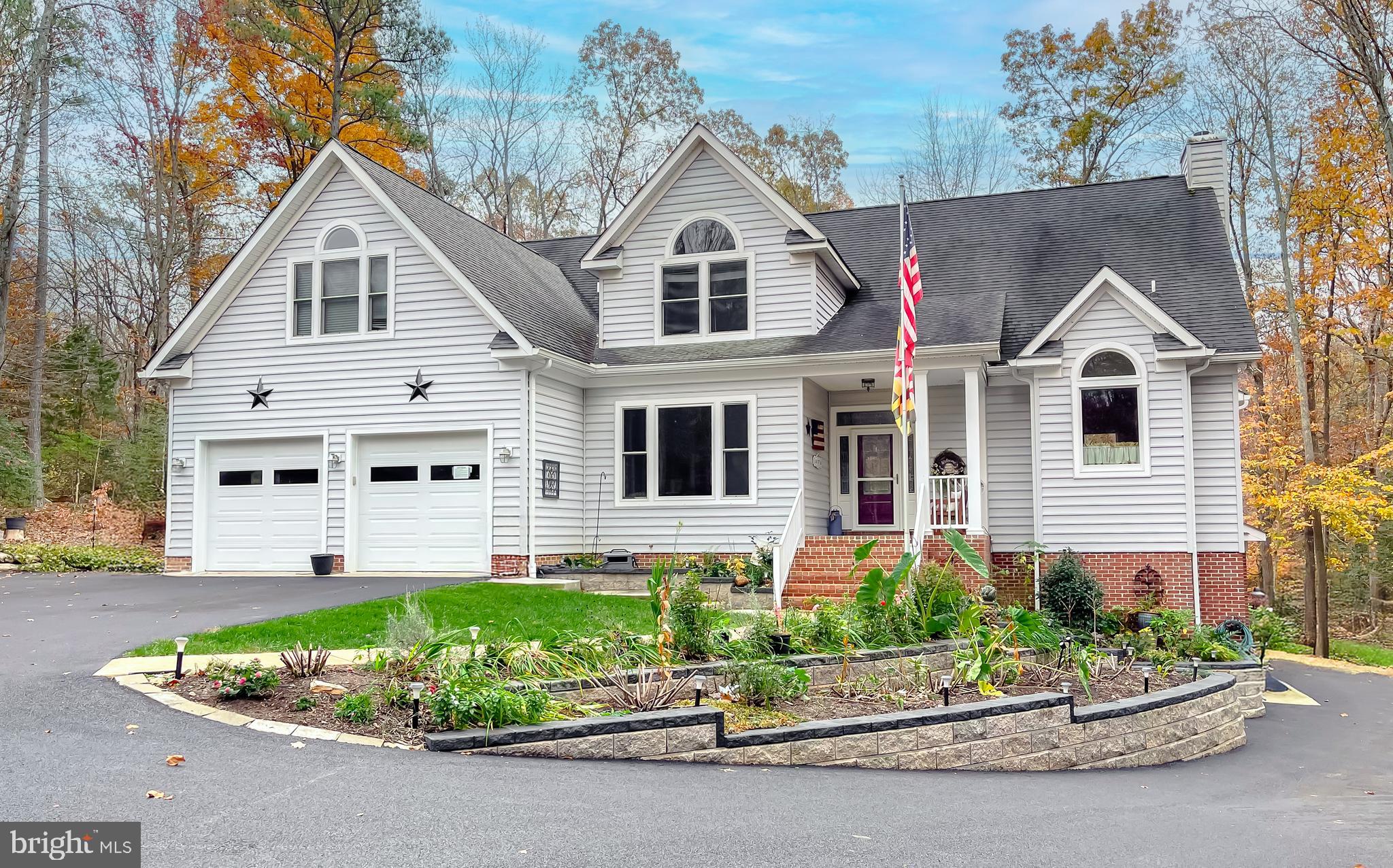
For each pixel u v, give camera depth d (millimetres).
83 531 26484
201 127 34438
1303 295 28859
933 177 44406
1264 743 11859
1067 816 7160
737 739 8281
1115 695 10828
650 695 9023
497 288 18891
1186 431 17109
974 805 7289
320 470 19000
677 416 19484
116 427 34844
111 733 7484
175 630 11883
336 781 6621
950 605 12789
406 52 34312
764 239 19547
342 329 19094
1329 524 26281
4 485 26969
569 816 6188
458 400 18172
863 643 11484
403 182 20453
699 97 44344
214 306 19656
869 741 8664
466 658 9461
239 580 17391
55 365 31875
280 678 9102
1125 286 17422
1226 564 17469
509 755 7711
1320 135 26719
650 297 20125
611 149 44250
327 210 19219
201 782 6449
